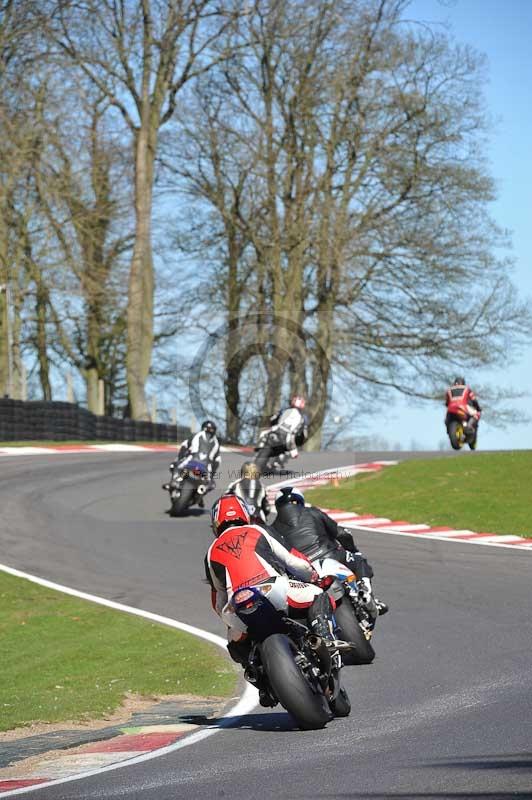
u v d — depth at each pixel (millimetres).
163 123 146500
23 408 115188
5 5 130000
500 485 77688
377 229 132375
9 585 53312
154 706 31703
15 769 23516
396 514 71375
